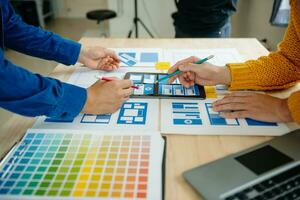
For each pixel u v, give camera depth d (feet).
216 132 2.13
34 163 1.78
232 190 1.56
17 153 1.86
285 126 2.19
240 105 2.34
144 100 2.54
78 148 1.90
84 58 3.15
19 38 2.96
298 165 1.73
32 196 1.55
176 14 6.45
